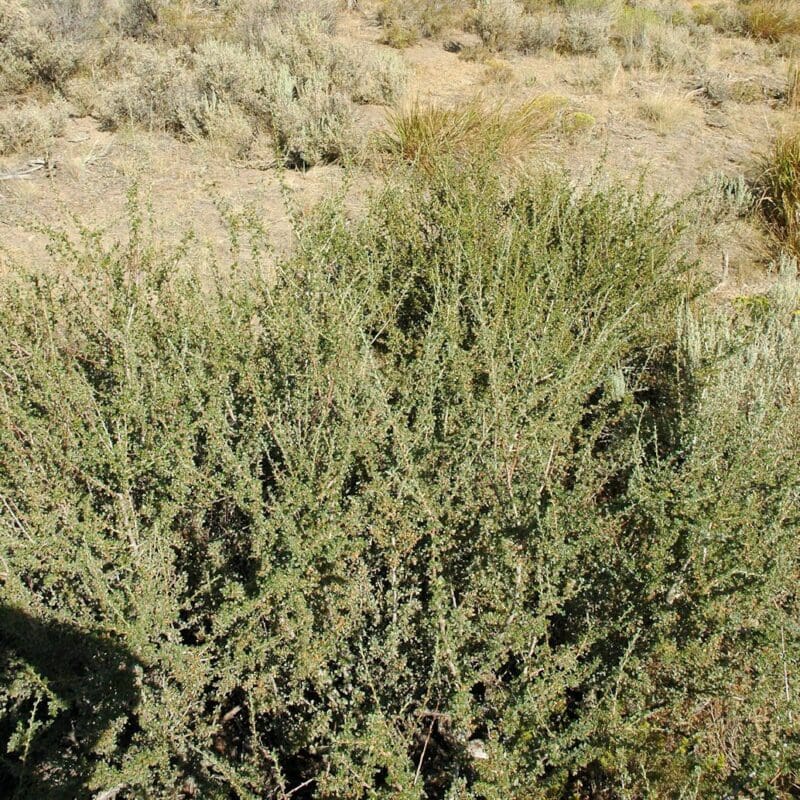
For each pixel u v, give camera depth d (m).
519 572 1.98
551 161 5.87
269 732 2.14
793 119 7.20
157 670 2.00
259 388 2.59
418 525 2.25
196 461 2.57
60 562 2.03
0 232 4.81
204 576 2.23
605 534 2.17
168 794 1.91
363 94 7.63
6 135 6.13
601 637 1.96
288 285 3.12
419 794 1.74
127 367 2.55
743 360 3.10
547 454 2.51
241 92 6.87
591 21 9.64
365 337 2.74
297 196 5.43
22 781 1.84
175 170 5.96
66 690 2.09
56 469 2.30
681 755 1.83
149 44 9.24
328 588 2.01
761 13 10.17
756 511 2.21
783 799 1.84
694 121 7.27
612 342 3.02
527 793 1.79
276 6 9.78
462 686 1.88
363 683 2.01
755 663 1.96
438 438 2.55
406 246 3.57
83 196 5.46
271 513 2.21
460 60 9.32
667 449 2.80
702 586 2.00
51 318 2.95
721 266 4.69
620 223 3.75
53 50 7.79
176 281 3.18
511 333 2.91
